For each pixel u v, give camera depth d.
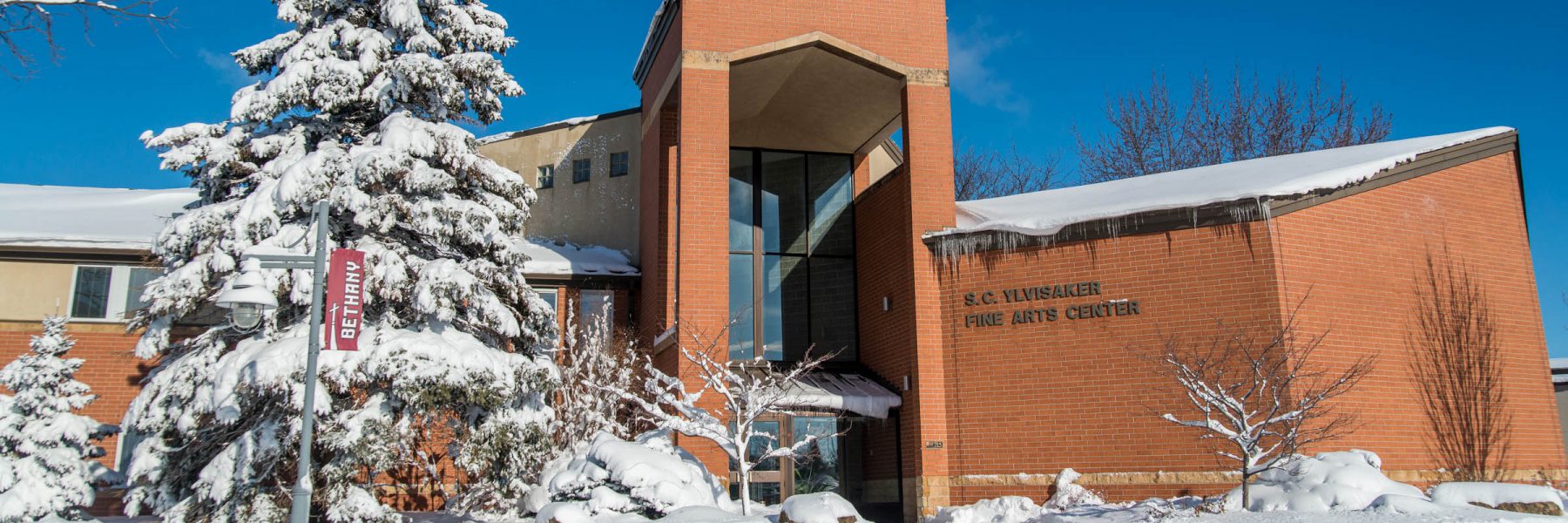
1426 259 19.61
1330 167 20.11
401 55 17.56
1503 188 21.08
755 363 20.41
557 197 28.48
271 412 15.15
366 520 14.73
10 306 22.56
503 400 15.94
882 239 23.86
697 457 20.19
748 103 25.36
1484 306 19.88
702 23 22.09
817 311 25.64
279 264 12.58
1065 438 19.34
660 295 23.52
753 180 26.28
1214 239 18.86
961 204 25.48
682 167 21.36
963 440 20.25
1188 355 18.50
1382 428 18.09
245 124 17.67
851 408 21.33
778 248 26.11
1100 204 21.72
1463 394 19.03
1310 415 15.61
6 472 16.03
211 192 17.66
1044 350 19.91
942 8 23.33
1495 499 13.88
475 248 17.53
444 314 15.95
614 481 15.91
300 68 17.33
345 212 16.67
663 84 24.27
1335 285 18.56
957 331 20.81
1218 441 17.95
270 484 15.55
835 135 26.66
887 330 23.06
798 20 22.47
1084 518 15.61
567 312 24.89
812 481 23.05
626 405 22.00
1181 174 24.36
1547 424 19.77
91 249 22.80
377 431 14.92
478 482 17.73
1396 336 18.80
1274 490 14.69
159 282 15.92
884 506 22.28
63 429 16.55
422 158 17.19
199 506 14.92
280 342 15.03
